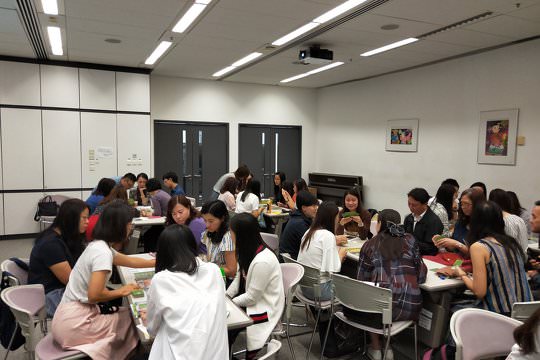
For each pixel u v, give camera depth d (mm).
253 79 8523
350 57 6305
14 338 2445
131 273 2762
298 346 3205
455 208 4289
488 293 2404
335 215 3115
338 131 9141
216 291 1690
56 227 2586
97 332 2088
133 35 5207
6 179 6602
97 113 7090
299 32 5008
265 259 2295
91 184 7129
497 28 4719
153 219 4980
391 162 7672
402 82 7355
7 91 6488
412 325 2826
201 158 8805
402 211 7438
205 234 3070
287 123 9586
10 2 4062
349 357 3004
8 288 2285
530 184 5297
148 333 1742
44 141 6777
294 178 9828
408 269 2578
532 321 1331
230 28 4859
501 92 5625
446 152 6512
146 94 7434
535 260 3170
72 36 5281
